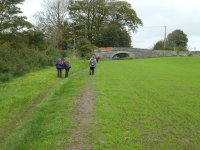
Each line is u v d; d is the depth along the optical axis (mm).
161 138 12906
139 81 31156
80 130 13938
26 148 12227
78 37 101438
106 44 109688
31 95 23047
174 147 11969
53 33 80312
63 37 94000
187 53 104812
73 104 19141
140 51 103688
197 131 13844
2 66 34219
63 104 19203
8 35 59188
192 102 20281
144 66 54938
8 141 13492
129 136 13039
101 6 108000
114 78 33469
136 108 18016
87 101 20109
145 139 12758
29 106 19891
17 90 25406
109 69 45656
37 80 31703
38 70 42594
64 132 13688
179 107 18562
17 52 42812
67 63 34844
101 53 99438
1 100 21344
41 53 49094
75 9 106375
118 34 110312
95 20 108750
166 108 18234
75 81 30906
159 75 38281
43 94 24109
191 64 66938
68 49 92250
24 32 61438
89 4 106625
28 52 45656
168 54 104125
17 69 36188
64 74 37562
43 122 15492
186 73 42562
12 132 14773
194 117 16219
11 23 59719
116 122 14984
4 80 31547
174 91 24844
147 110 17578
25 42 58656
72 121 15320
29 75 36469
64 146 12172
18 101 20703
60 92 23578
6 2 59781
